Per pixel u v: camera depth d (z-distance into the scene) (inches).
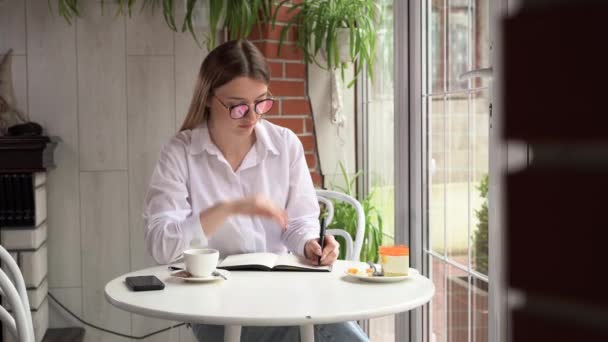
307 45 143.6
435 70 112.6
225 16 138.5
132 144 146.1
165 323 149.3
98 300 147.0
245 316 61.1
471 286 100.7
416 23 118.0
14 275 73.7
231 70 85.2
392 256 76.5
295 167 94.6
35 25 142.1
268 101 87.0
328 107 147.7
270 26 141.6
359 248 101.6
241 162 92.0
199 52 146.6
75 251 145.9
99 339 147.7
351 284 74.5
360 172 146.3
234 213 80.5
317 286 73.4
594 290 3.5
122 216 146.6
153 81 145.6
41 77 142.7
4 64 141.3
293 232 90.1
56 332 143.0
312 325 72.9
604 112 3.5
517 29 3.8
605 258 3.5
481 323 97.3
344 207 142.0
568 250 3.6
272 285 73.9
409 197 122.7
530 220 3.7
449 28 106.7
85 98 144.2
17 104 142.3
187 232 80.0
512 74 3.8
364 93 148.8
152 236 81.6
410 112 121.4
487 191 94.5
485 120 94.3
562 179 3.6
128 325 148.4
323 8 139.4
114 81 144.9
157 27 145.3
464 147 102.0
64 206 145.0
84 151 144.9
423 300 68.4
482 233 96.4
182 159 89.0
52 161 139.7
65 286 146.0
